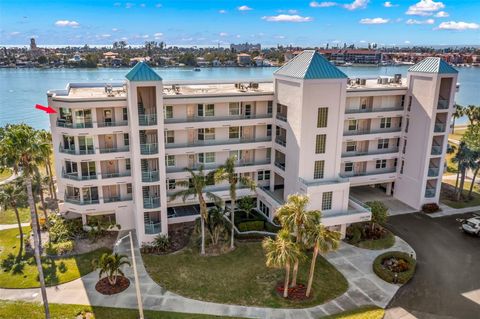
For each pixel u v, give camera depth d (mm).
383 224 48000
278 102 47438
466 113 92125
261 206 51219
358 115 50812
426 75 48844
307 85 41656
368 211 44031
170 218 46500
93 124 42094
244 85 54969
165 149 45281
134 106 39344
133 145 40500
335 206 44375
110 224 45750
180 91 49469
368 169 55094
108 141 44312
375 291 35031
